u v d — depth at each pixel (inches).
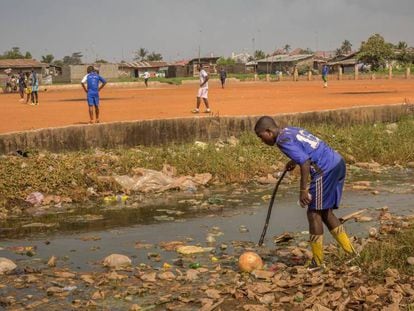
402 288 225.0
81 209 406.0
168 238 324.5
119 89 2032.5
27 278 254.5
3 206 403.9
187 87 2149.4
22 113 816.3
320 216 256.7
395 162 590.6
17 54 5398.6
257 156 550.9
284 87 1795.0
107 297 232.1
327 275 245.4
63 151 539.5
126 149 556.1
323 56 4950.8
